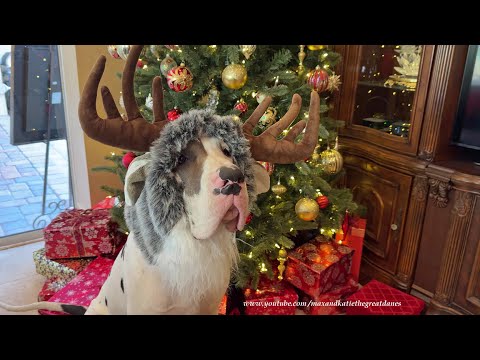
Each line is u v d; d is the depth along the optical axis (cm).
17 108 232
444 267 177
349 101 216
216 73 152
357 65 208
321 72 160
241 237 166
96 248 189
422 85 177
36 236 250
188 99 155
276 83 158
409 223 192
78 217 195
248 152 90
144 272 93
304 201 164
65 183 261
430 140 178
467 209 165
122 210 188
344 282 189
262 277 184
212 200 80
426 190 183
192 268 88
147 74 162
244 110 152
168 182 83
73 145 248
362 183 216
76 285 167
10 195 243
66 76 230
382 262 210
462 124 173
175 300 95
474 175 161
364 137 212
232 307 175
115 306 109
